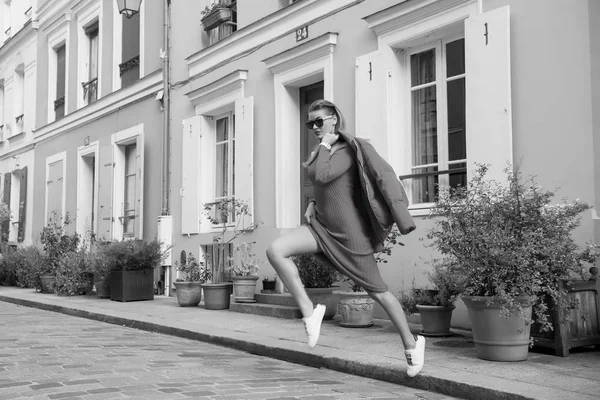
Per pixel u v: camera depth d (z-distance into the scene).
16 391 4.24
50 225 15.56
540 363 4.87
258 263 9.61
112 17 14.51
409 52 7.74
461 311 6.69
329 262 4.45
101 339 6.96
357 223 4.30
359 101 7.99
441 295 6.11
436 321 6.18
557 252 4.95
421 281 7.12
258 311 8.53
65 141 16.58
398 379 4.69
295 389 4.42
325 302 7.74
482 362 4.93
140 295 11.02
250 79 10.14
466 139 6.68
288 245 4.29
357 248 4.29
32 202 18.44
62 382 4.53
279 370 5.20
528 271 4.88
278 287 9.23
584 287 5.34
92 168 15.84
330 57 8.55
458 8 6.87
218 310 9.20
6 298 12.52
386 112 7.66
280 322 7.68
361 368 5.00
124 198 14.11
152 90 12.84
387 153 7.63
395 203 4.12
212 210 11.21
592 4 5.71
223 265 10.48
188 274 10.09
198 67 11.48
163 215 12.02
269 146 9.66
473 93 6.61
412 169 7.60
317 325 4.27
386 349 5.63
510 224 5.11
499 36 6.39
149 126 12.98
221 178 11.36
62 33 17.00
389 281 7.47
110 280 11.32
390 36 7.67
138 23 13.52
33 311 10.46
